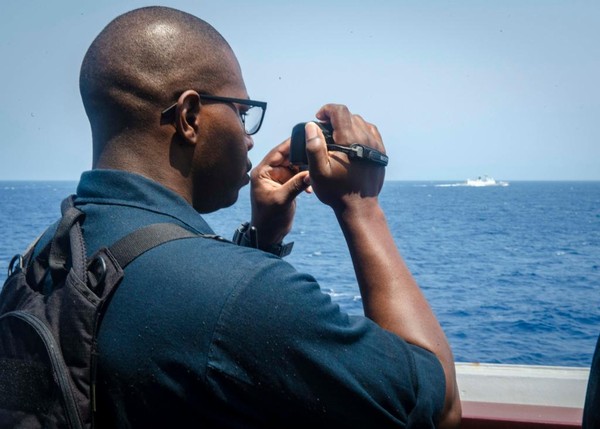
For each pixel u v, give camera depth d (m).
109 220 1.21
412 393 1.18
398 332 1.29
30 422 1.07
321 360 1.11
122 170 1.27
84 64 1.33
